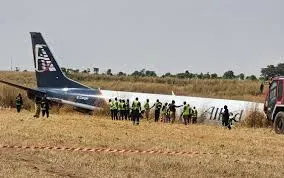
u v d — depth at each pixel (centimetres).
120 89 12019
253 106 5816
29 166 2322
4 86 7869
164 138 3738
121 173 2234
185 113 5909
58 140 3303
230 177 2275
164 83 13562
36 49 7069
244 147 3388
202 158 2741
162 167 2409
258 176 2306
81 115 6719
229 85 11831
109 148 3058
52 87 7050
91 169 2302
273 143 3731
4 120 4866
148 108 6519
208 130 4819
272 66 13525
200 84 12388
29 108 7538
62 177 2125
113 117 6238
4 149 2830
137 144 3272
